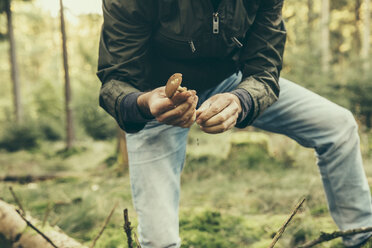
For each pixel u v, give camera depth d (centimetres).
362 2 1945
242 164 612
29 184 629
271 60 157
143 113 129
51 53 3619
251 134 692
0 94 3219
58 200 395
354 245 186
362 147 662
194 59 155
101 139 1577
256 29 157
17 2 1695
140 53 149
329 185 187
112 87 142
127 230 108
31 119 1689
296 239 255
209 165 623
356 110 907
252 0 145
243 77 162
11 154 1341
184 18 139
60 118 1944
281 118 180
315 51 930
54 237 186
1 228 166
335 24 2072
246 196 410
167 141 161
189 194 450
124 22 143
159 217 160
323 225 274
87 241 277
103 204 369
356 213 183
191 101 108
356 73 965
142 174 162
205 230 278
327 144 178
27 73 4019
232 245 254
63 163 1008
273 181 477
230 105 124
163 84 166
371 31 2033
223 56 153
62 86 2089
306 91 182
